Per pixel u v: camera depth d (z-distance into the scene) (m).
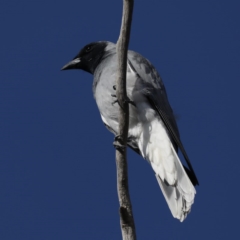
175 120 11.09
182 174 10.03
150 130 10.47
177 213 9.77
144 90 10.64
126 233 8.16
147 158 10.47
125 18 7.89
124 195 8.39
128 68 11.02
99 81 11.42
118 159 8.49
